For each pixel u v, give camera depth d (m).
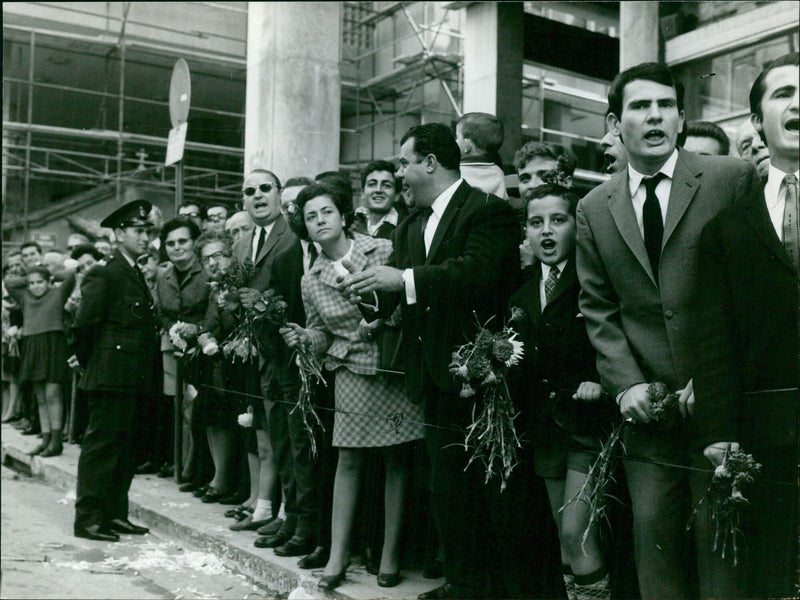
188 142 5.68
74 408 5.86
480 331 2.73
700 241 2.34
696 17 5.08
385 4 9.77
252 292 3.71
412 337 2.95
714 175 2.40
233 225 4.61
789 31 4.56
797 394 2.25
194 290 4.64
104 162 7.24
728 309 2.28
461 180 3.09
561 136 6.27
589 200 2.58
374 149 8.83
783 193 2.38
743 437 2.23
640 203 2.48
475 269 2.86
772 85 2.40
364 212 4.25
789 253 2.31
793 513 2.23
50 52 8.41
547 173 3.04
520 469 2.84
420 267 2.87
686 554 2.39
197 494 4.93
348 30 9.65
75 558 4.18
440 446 2.94
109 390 4.55
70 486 5.50
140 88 8.05
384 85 9.16
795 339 2.26
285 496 3.88
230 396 4.43
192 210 5.04
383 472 3.34
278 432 3.87
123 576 3.91
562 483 2.74
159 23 7.75
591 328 2.54
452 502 2.92
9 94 8.24
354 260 3.45
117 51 8.23
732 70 4.88
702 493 2.31
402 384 3.27
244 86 6.54
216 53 7.07
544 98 6.42
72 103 7.95
